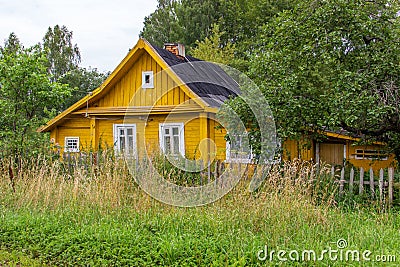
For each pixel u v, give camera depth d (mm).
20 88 11359
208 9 32406
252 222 6711
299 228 6516
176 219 7184
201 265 5430
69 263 6074
